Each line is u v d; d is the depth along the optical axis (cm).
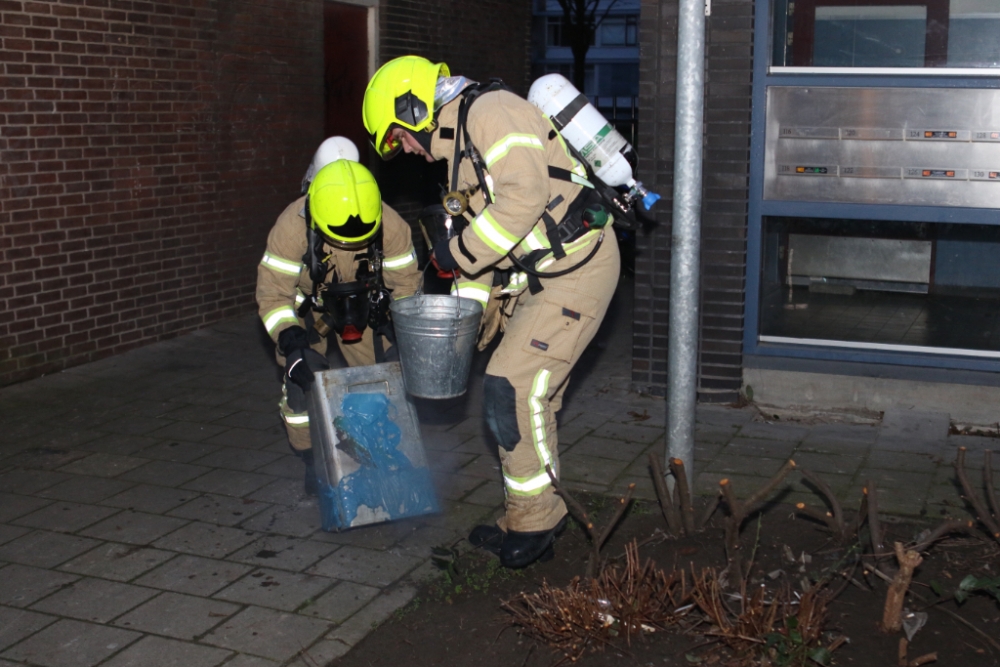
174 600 382
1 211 661
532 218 349
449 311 384
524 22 1318
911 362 586
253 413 620
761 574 392
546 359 375
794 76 578
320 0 930
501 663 338
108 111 731
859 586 381
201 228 827
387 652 346
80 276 723
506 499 398
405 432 427
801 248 607
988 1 545
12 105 661
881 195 577
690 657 335
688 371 427
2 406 634
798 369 604
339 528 420
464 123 362
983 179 557
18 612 374
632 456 535
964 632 353
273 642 351
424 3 1100
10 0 652
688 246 412
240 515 462
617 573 389
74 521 457
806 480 496
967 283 582
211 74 818
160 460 537
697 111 397
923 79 557
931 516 450
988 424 573
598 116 371
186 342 797
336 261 418
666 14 590
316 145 950
